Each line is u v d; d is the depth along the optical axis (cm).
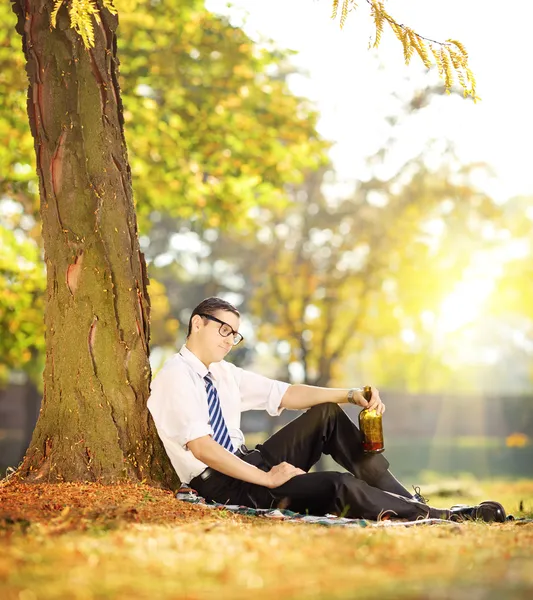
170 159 1188
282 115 1211
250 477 471
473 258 2100
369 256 2073
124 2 1091
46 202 564
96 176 560
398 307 2141
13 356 1331
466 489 1235
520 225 2119
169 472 545
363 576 251
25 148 1170
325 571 259
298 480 470
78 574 248
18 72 1101
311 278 2119
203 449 480
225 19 1159
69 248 552
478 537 360
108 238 555
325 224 2120
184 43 1136
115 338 546
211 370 527
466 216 2044
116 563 267
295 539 329
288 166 1259
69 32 566
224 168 1206
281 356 2839
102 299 548
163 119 1159
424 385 4731
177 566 262
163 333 2645
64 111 563
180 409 493
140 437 541
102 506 425
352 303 2216
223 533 355
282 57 1199
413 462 2911
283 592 228
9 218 1444
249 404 546
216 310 518
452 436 4319
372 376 4431
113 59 584
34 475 528
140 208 1251
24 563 265
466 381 5319
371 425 512
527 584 241
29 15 575
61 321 548
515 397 4259
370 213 2091
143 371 554
